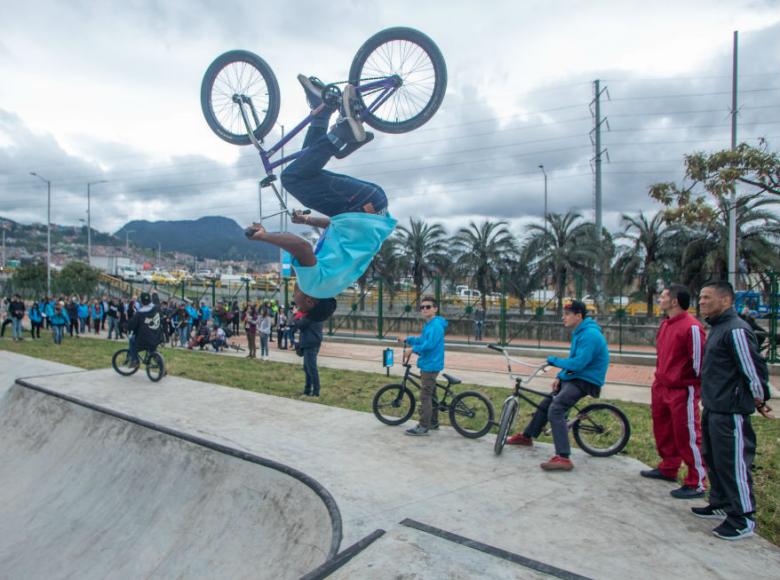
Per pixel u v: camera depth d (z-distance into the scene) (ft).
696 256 73.61
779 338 45.85
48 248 127.85
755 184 26.00
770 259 67.10
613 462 19.04
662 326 16.74
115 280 141.49
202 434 22.21
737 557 12.28
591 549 12.59
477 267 92.79
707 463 14.03
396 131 13.75
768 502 15.76
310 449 20.36
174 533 17.06
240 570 14.38
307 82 13.67
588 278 83.66
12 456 26.32
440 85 13.60
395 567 11.25
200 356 51.85
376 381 37.73
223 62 15.06
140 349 35.45
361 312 79.56
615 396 34.24
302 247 12.05
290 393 32.99
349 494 15.84
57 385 33.09
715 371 13.46
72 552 17.70
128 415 24.77
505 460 19.25
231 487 17.89
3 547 18.89
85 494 20.99
